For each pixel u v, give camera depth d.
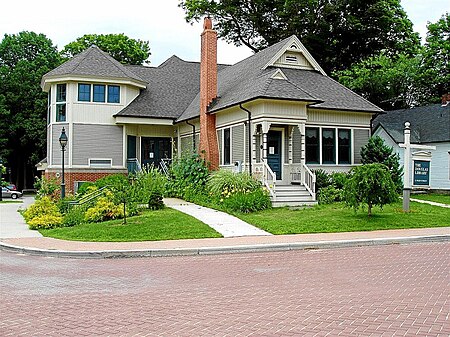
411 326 6.76
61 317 7.41
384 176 19.41
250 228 17.81
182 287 9.59
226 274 10.95
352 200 19.70
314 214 20.39
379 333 6.44
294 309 7.77
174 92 36.12
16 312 7.74
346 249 14.84
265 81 24.45
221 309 7.81
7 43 58.75
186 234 16.47
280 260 12.84
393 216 20.09
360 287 9.41
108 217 19.86
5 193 46.19
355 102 27.81
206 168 27.17
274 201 22.67
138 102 33.88
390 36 45.41
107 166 32.50
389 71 42.91
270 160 25.84
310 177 23.86
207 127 28.42
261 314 7.47
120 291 9.27
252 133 24.56
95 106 32.44
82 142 31.97
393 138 31.81
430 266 11.75
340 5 42.94
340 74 43.66
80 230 17.39
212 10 47.28
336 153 27.05
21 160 61.22
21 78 56.53
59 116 32.19
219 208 21.80
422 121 34.53
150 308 7.92
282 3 45.25
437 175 32.22
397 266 11.77
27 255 14.09
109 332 6.61
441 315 7.33
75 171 31.61
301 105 24.38
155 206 21.89
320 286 9.54
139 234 16.42
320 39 43.56
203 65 29.25
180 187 27.06
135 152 34.00
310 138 26.55
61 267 12.09
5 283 10.11
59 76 31.67
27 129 54.94
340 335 6.37
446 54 44.38
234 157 26.48
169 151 34.94
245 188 22.88
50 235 17.31
